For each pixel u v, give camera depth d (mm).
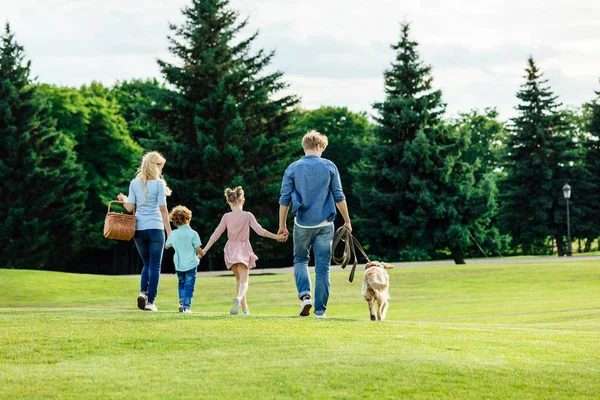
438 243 49500
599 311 14352
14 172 49469
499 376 6207
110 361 6750
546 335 8219
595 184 57531
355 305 20641
